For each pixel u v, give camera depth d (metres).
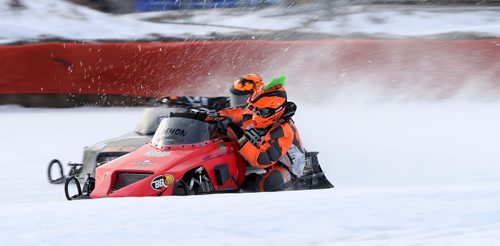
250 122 14.97
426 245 5.45
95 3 45.16
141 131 18.33
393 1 49.78
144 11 46.34
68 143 23.09
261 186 14.91
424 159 19.03
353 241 5.70
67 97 33.03
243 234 6.04
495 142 21.52
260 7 47.50
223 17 46.75
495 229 6.02
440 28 46.00
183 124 14.29
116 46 33.41
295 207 7.25
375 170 17.83
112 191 13.11
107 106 33.41
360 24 45.78
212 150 14.15
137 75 33.56
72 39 39.06
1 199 14.62
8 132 25.62
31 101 32.81
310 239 5.80
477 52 33.00
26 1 43.62
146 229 6.29
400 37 42.19
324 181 16.41
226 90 33.84
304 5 46.94
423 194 8.05
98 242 5.84
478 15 49.25
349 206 7.27
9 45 33.16
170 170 13.01
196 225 6.43
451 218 6.52
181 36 42.44
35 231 6.32
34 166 18.95
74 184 16.56
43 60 32.84
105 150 16.47
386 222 6.41
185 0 46.47
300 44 33.69
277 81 14.98
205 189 13.55
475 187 8.85
